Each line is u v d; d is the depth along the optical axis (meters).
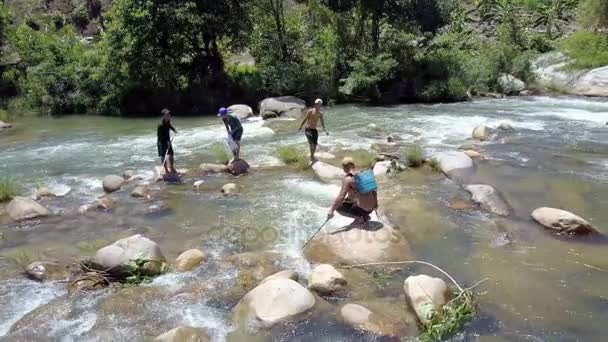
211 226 9.27
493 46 27.78
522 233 8.49
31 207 10.08
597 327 5.89
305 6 29.48
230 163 12.72
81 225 9.61
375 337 5.73
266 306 6.14
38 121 21.88
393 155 13.05
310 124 12.69
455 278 7.09
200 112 22.78
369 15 26.55
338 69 25.09
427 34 26.19
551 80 24.62
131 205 10.55
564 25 32.97
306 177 11.93
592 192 10.28
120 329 6.07
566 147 13.70
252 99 23.47
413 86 24.05
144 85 23.14
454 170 11.54
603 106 20.14
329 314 6.22
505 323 5.98
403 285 6.89
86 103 23.56
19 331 6.07
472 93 24.09
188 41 23.75
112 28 22.61
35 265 7.58
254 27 25.97
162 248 8.44
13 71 26.19
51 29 38.91
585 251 7.82
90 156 14.82
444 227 8.80
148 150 15.43
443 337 5.69
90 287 7.05
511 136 15.08
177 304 6.57
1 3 30.78
